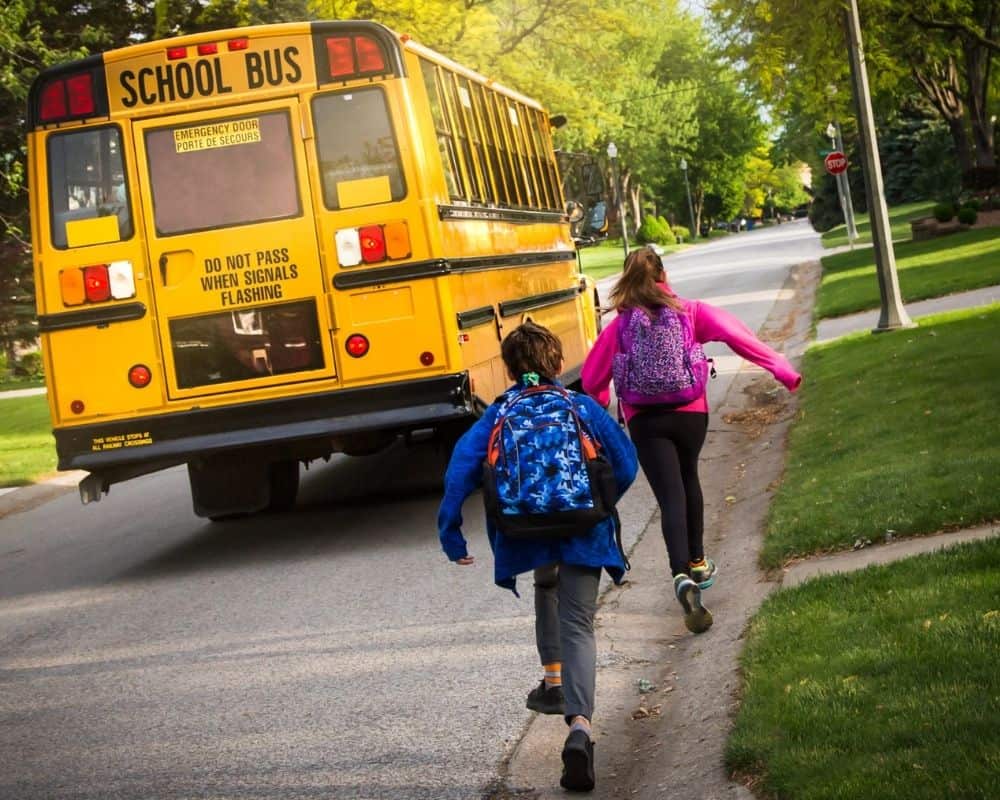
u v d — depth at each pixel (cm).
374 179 972
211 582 954
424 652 704
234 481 1098
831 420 1116
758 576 728
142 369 986
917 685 464
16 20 2269
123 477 1031
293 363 978
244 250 977
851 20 1705
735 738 466
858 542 717
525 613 764
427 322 971
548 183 1476
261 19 2875
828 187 6450
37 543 1244
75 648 809
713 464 1150
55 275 992
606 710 580
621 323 677
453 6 2661
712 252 6300
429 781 523
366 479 1355
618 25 3434
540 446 500
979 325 1502
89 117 989
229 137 980
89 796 545
